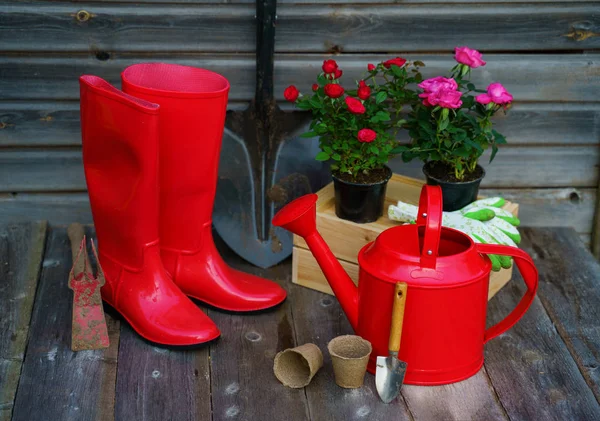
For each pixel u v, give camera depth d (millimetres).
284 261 2295
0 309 1976
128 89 1804
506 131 2451
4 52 2234
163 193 1899
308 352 1696
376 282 1640
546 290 2145
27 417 1604
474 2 2268
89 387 1701
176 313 1853
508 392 1711
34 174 2408
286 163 2252
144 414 1627
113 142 1717
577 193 2566
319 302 2074
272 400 1681
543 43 2338
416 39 2311
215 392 1702
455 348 1678
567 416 1642
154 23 2234
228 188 2289
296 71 2326
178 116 1782
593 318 2010
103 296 1967
